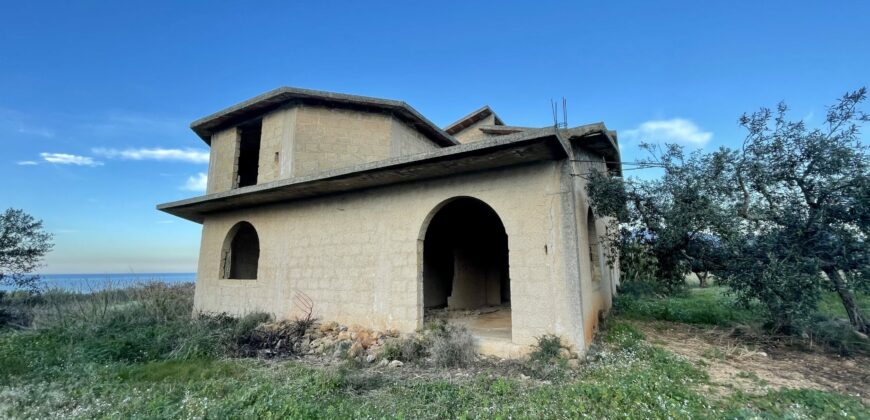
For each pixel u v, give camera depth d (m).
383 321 7.36
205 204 9.81
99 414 4.25
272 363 6.31
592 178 7.61
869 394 4.56
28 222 12.45
